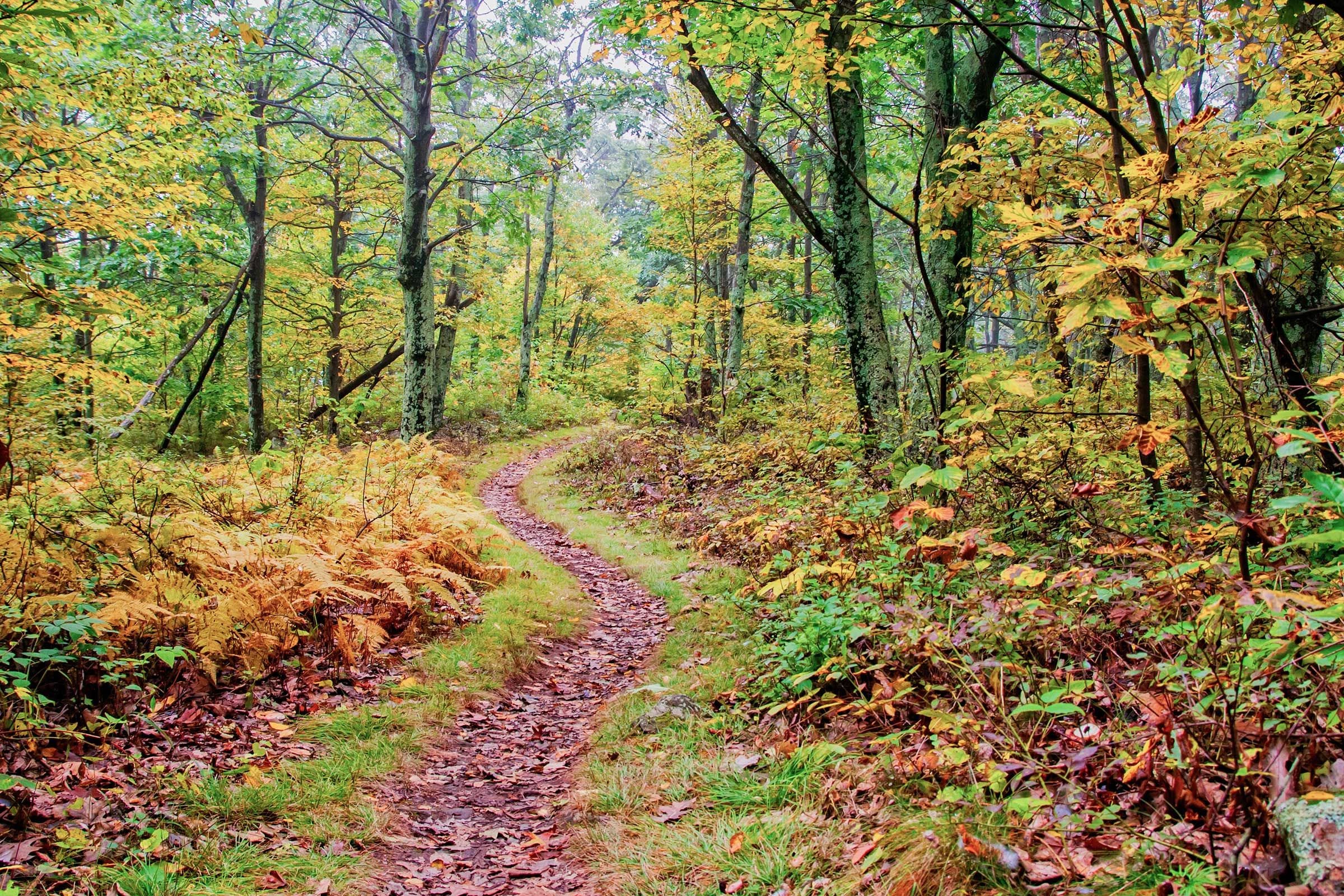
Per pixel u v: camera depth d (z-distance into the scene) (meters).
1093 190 4.73
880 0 6.43
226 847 3.30
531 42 17.53
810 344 19.45
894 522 3.65
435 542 7.81
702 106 16.03
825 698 4.14
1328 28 4.23
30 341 6.35
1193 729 2.65
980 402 4.62
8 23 6.53
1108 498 5.10
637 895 3.07
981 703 3.41
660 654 6.41
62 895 2.77
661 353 27.00
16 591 4.62
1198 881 2.11
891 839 2.79
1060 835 2.53
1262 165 2.96
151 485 6.69
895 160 13.38
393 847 3.64
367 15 15.27
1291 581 3.16
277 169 18.34
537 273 32.47
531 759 4.81
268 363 23.20
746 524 8.34
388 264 23.33
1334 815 1.93
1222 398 4.42
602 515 12.30
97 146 9.34
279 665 5.36
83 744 3.93
